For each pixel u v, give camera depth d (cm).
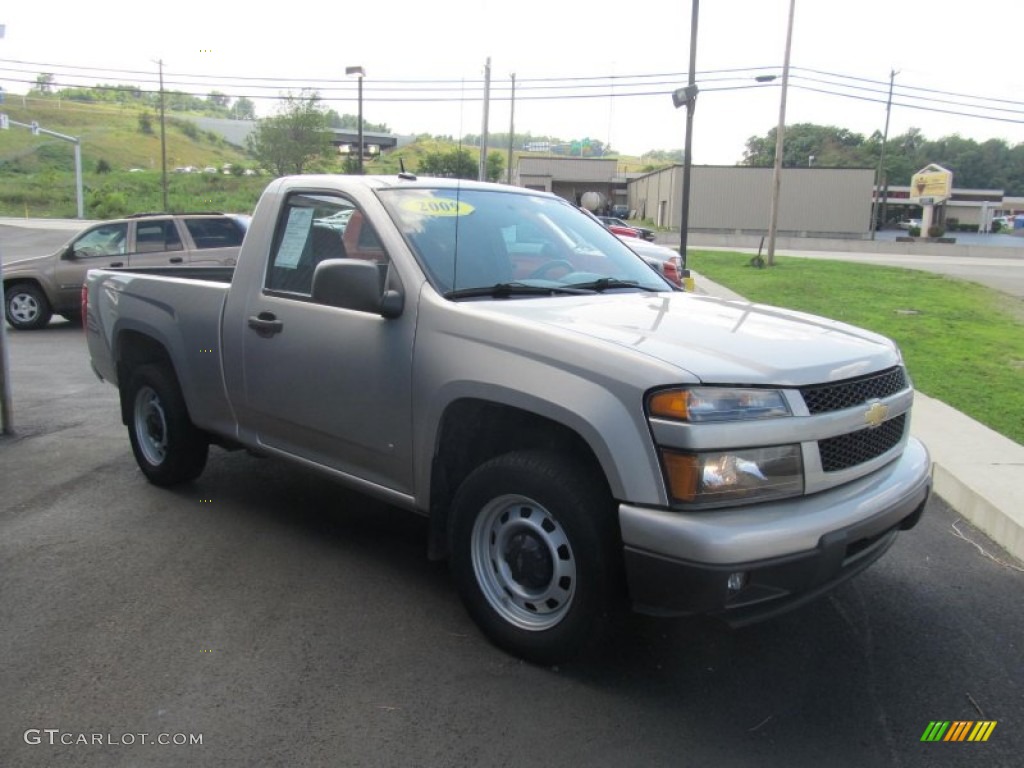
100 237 1418
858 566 334
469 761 288
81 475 594
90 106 11869
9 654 351
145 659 348
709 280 2186
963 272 2805
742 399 300
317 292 379
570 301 390
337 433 416
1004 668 359
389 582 425
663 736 304
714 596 287
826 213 6022
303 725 305
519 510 345
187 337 505
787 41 2692
